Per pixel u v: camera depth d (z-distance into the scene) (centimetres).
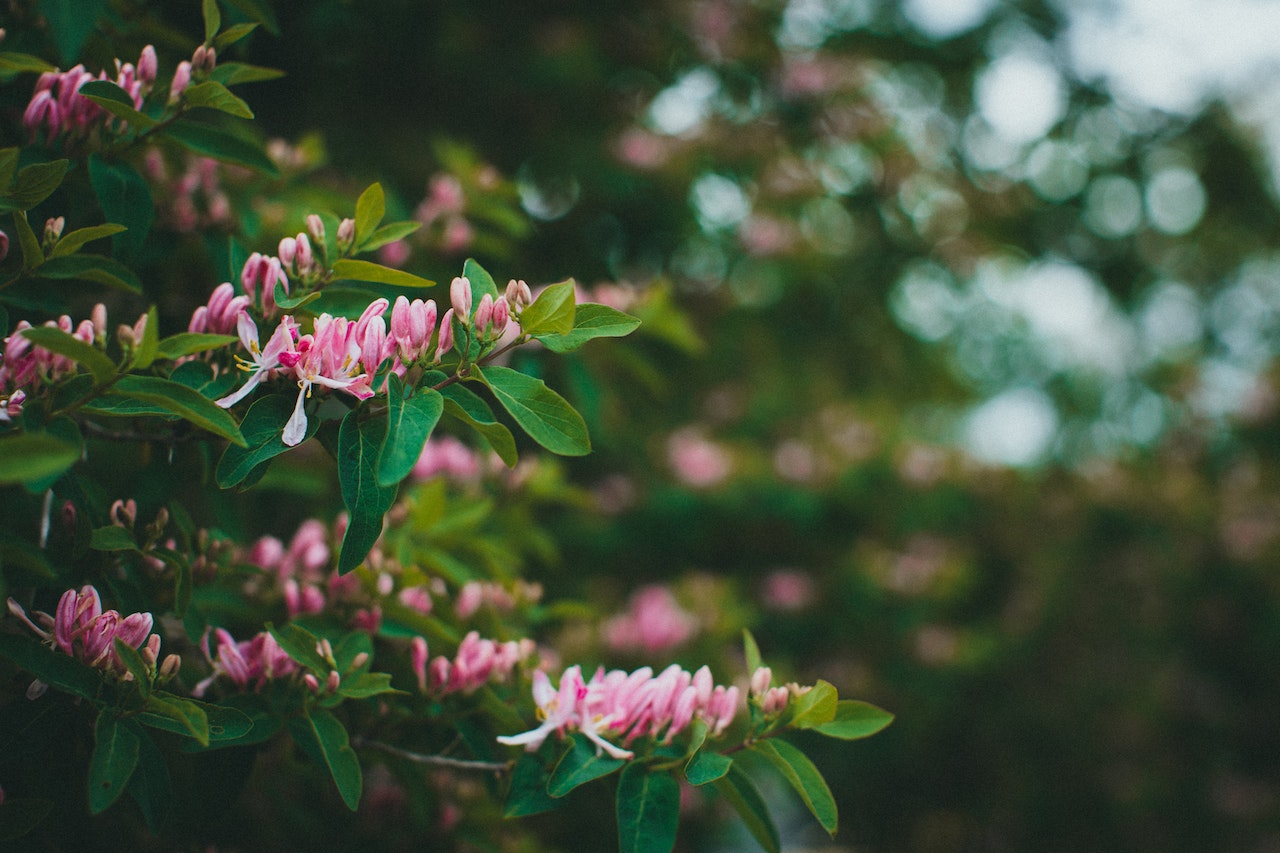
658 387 337
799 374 792
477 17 545
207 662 193
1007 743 770
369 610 215
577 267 575
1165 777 746
